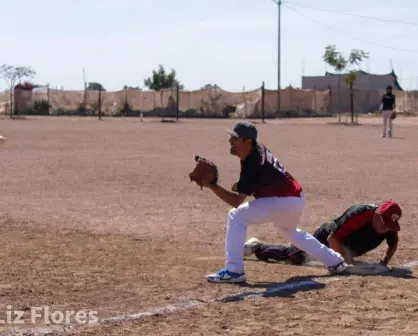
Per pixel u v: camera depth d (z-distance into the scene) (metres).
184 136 31.39
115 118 53.69
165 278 7.61
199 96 58.94
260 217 7.41
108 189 14.99
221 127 39.41
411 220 11.52
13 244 9.52
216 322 6.01
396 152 23.77
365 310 6.39
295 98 60.59
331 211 12.41
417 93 73.56
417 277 7.78
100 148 24.89
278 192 7.37
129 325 5.92
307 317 6.16
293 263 8.51
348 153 23.31
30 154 22.44
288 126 41.16
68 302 6.61
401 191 14.84
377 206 8.16
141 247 9.48
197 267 8.21
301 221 11.41
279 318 6.13
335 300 6.73
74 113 59.81
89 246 9.48
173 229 10.80
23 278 7.55
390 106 31.47
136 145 26.22
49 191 14.66
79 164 19.58
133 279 7.55
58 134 32.38
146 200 13.56
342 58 45.88
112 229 10.76
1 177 16.80
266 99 59.44
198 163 7.23
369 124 44.72
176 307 6.45
